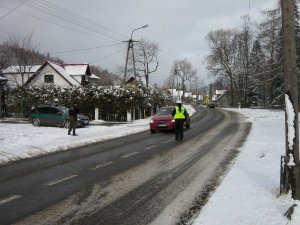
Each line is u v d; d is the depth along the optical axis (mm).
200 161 11219
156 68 65188
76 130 22078
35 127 24016
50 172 9773
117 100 33000
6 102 36625
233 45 76062
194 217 6109
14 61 50000
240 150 13203
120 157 12211
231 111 50312
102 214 6281
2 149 13609
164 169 10070
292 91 6520
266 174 8641
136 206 6727
